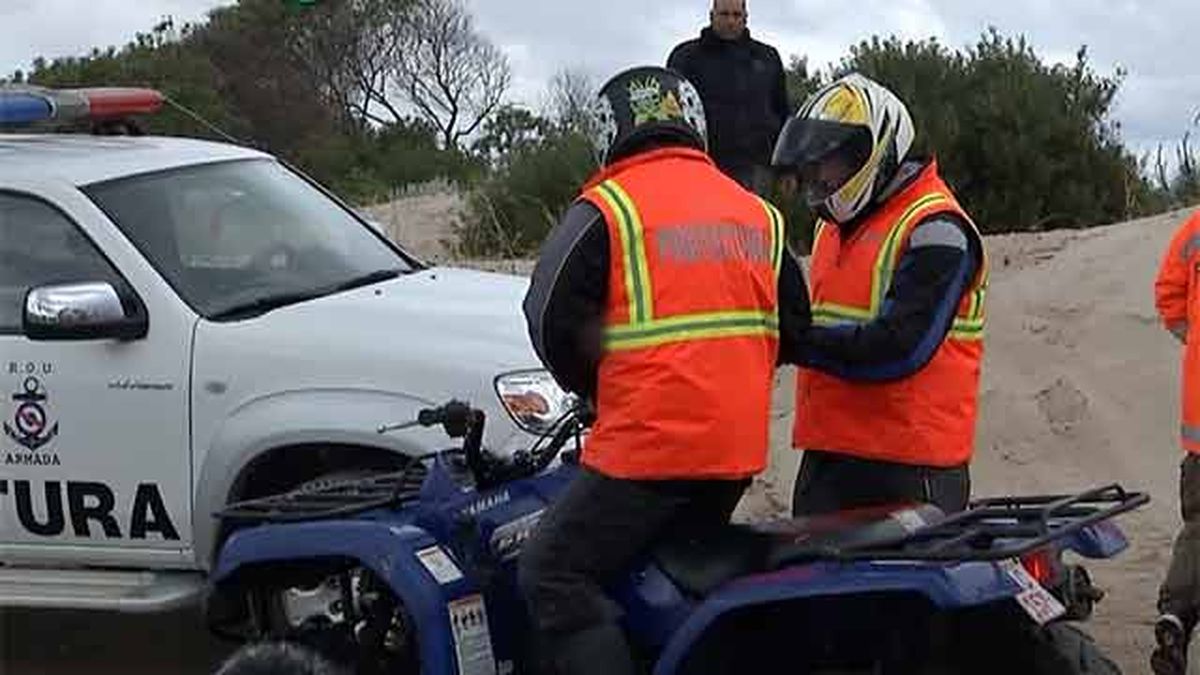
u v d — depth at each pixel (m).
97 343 6.59
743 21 9.91
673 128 4.67
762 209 4.73
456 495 5.16
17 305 6.76
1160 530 8.07
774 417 9.23
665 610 4.63
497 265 13.95
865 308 5.09
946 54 13.80
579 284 4.54
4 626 7.97
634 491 4.56
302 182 7.79
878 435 5.15
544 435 5.80
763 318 4.65
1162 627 6.29
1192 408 6.26
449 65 45.53
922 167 5.08
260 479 6.47
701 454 4.53
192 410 6.48
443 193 21.59
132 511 6.58
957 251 4.92
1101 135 13.44
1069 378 9.30
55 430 6.63
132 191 6.91
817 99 5.10
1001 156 13.12
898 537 4.54
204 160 7.36
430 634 4.96
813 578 4.38
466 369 6.25
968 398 5.18
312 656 5.07
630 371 4.54
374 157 34.62
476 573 5.12
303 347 6.41
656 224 4.54
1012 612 4.45
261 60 39.66
